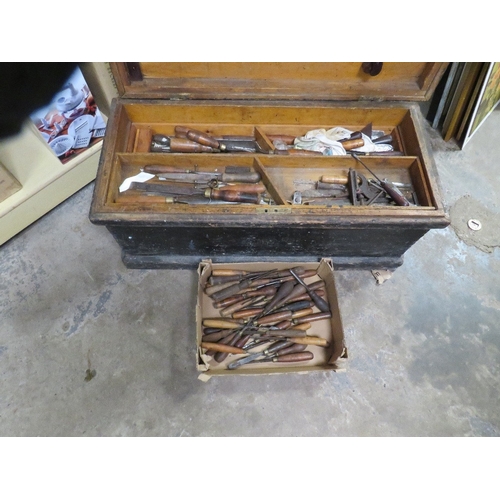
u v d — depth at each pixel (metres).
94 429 1.72
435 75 1.74
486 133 2.65
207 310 1.86
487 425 1.77
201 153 1.84
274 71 1.78
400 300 2.05
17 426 1.72
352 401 1.80
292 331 1.77
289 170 1.88
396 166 1.82
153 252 1.93
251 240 1.78
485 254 2.19
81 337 1.91
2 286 2.03
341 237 1.75
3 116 1.89
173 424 1.74
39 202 2.07
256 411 1.77
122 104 1.80
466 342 1.95
